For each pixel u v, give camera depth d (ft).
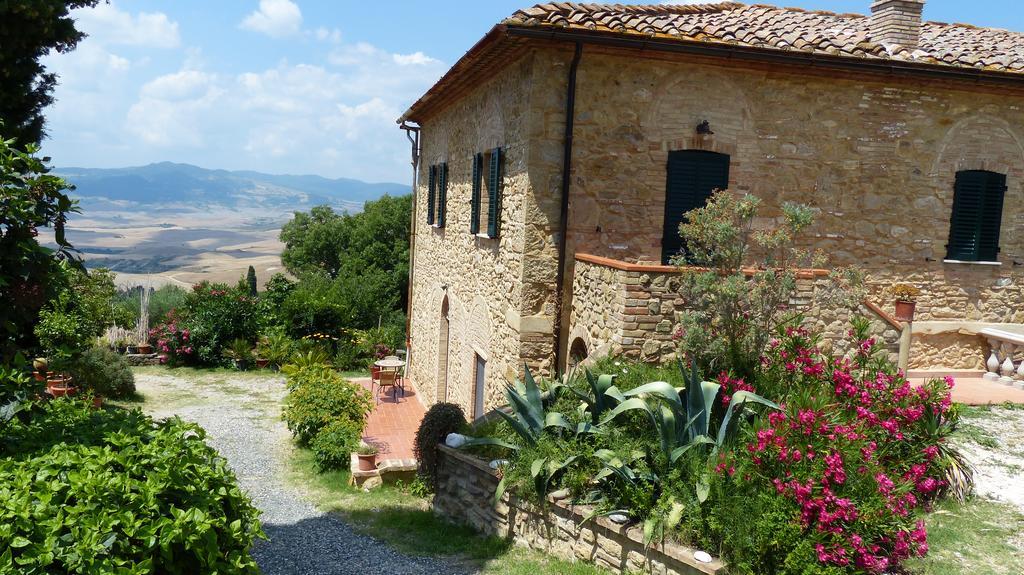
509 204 37.22
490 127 41.14
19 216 17.46
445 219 54.85
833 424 21.52
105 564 13.16
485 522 27.94
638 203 35.12
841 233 37.73
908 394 24.93
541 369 35.06
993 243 39.99
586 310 32.94
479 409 44.45
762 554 19.49
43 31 27.09
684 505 21.50
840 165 37.29
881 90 37.27
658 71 34.68
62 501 14.46
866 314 32.17
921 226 38.78
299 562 26.22
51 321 51.52
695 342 26.21
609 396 25.91
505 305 37.58
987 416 32.91
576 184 34.37
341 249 146.72
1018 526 22.95
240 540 15.88
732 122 35.76
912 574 20.20
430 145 61.62
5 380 17.89
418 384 64.23
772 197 36.70
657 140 34.99
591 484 24.17
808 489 19.33
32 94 28.89
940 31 43.73
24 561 12.60
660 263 35.58
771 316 27.22
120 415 19.36
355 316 90.43
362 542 28.50
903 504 20.70
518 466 25.93
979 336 40.50
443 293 54.85
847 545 19.03
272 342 76.54
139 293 99.45
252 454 45.75
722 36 33.60
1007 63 36.96
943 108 38.14
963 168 38.83
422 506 34.22
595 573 22.58
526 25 30.63
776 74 35.86
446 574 24.27
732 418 23.47
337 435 42.78
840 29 39.34
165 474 15.11
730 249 26.66
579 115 34.06
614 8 36.37
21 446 17.01
